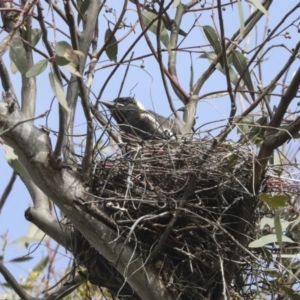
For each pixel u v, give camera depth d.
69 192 6.36
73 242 7.13
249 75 7.69
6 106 6.12
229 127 6.78
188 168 6.79
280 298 7.38
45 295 9.11
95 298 8.95
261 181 6.77
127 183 6.66
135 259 6.56
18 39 6.57
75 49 5.97
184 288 6.77
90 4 7.34
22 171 7.04
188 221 6.82
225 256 6.87
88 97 6.58
